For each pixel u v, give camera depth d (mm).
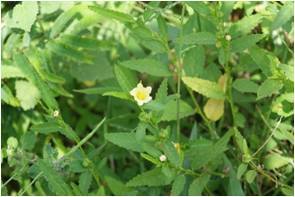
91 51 633
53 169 471
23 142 514
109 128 615
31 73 482
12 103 571
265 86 462
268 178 517
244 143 466
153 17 485
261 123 591
